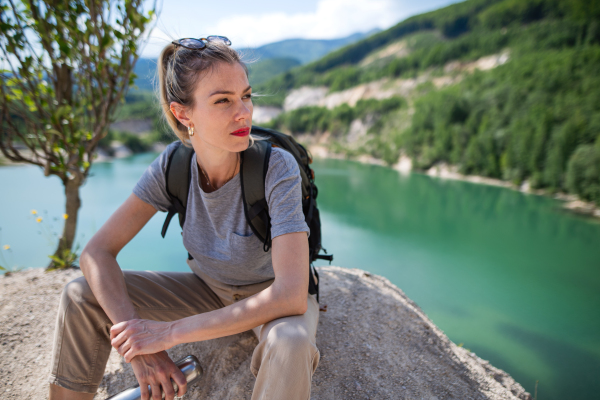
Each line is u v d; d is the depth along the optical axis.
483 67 83.81
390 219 26.69
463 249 19.77
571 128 32.34
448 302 12.10
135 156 59.00
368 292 2.29
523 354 8.25
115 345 1.02
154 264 11.85
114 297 1.09
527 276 15.42
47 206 20.06
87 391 1.10
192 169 1.21
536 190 35.00
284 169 1.10
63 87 3.25
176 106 1.10
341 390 1.54
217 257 1.24
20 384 1.55
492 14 111.88
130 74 3.29
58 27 2.95
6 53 2.86
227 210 1.16
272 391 0.91
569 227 24.14
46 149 3.21
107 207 21.31
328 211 28.73
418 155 54.47
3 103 2.97
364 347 1.80
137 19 3.08
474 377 1.75
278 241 1.03
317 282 1.36
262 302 0.98
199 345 1.68
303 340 0.92
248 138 1.07
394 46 138.75
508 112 44.25
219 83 1.00
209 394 1.46
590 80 41.47
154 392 0.99
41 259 11.30
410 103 77.56
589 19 77.81
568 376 7.21
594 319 10.70
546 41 77.88
